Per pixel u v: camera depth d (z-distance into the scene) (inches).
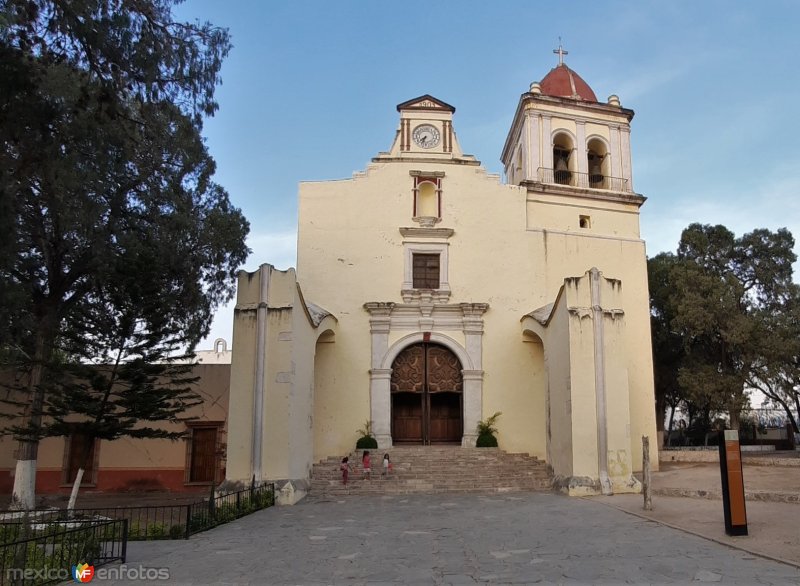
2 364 645.9
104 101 434.6
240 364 675.4
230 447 655.1
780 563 324.5
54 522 416.5
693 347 1228.5
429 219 909.2
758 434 1461.6
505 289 899.4
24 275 633.6
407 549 382.9
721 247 1225.4
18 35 399.2
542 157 975.6
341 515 541.3
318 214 904.9
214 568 337.1
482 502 614.2
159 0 451.5
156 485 810.8
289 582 304.3
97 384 624.4
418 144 941.2
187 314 754.2
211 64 471.8
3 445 819.4
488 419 849.5
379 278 890.1
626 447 689.0
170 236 693.3
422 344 885.2
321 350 860.6
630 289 937.5
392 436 883.4
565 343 713.0
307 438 721.6
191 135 596.1
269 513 561.9
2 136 407.5
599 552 362.3
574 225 954.7
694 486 653.9
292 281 689.6
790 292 1166.3
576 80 1065.5
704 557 343.0
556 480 708.7
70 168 452.1
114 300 649.6
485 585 291.0
